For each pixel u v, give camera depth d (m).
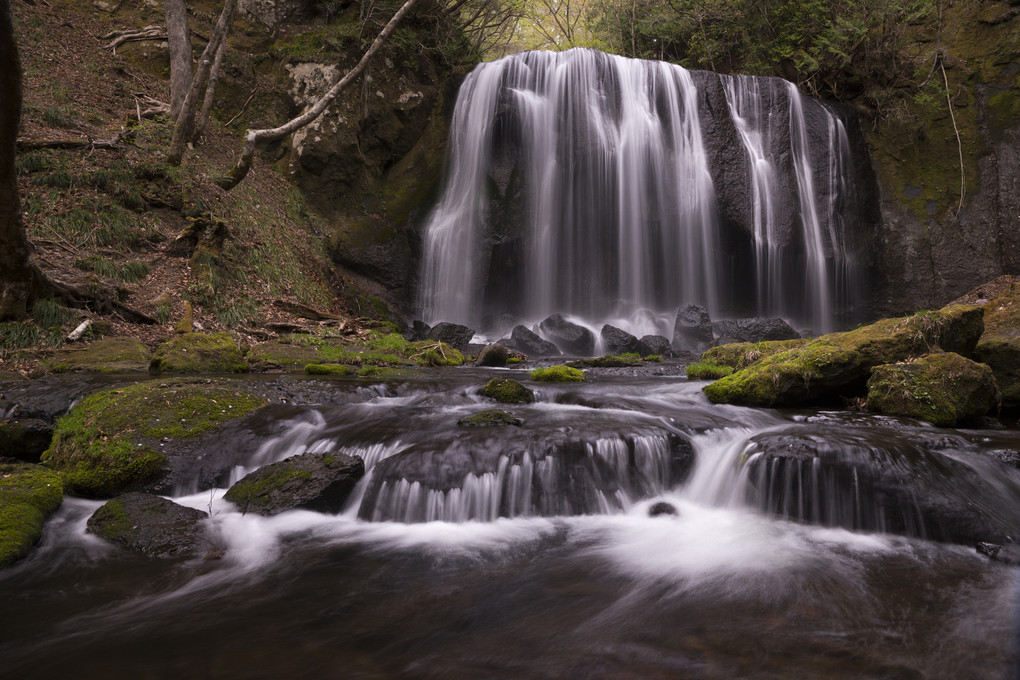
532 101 19.16
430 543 4.61
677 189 18.88
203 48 19.28
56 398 7.02
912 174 20.48
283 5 20.33
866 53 21.30
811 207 19.45
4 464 5.62
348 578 3.99
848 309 19.88
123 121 16.05
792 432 5.68
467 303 18.70
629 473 5.52
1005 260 19.30
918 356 7.55
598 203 18.89
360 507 5.21
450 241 18.92
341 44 19.06
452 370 11.34
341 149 18.56
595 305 19.05
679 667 2.87
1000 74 20.41
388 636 3.24
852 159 20.27
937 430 6.08
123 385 7.25
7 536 4.27
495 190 18.94
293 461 5.47
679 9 22.64
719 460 5.68
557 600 3.64
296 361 10.73
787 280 19.38
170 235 13.71
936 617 3.37
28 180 12.59
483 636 3.22
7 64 7.56
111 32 18.62
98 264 11.73
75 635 3.28
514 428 5.89
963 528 4.53
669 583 3.87
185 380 7.21
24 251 9.49
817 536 4.72
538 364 12.73
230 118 18.75
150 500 4.93
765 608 3.51
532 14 28.41
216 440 6.09
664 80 19.19
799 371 7.43
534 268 19.00
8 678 2.87
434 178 20.02
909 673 2.80
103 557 4.29
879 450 5.02
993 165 20.03
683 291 19.02
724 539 4.66
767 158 19.31
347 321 14.36
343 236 18.20
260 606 3.60
